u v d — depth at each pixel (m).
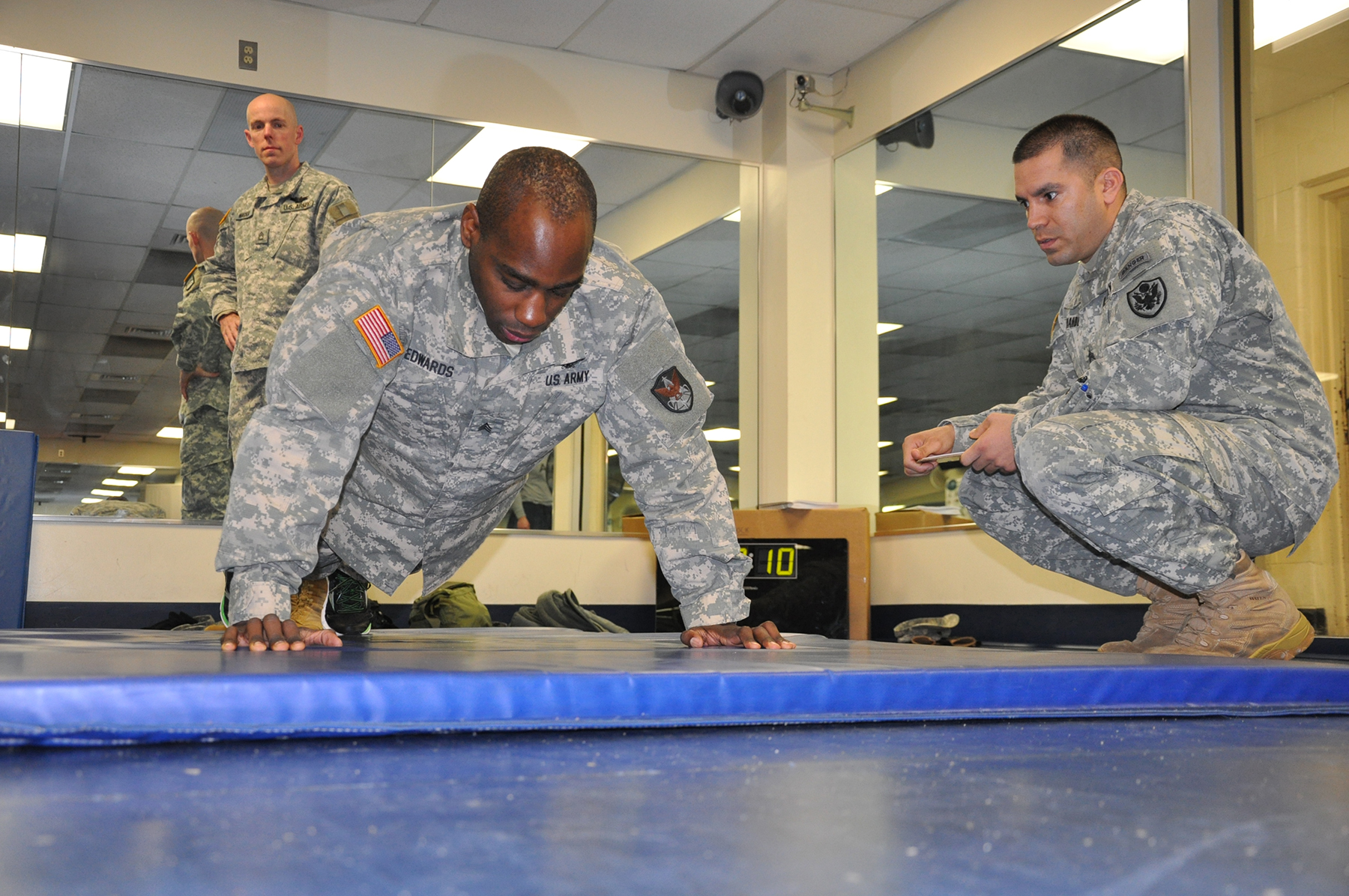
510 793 0.74
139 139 4.55
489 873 0.53
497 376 1.80
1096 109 4.13
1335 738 1.16
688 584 1.86
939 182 4.91
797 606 4.77
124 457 4.45
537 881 0.51
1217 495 2.11
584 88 5.32
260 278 4.50
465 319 1.74
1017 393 4.54
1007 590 4.31
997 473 2.52
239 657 1.30
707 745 1.03
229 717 0.94
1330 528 3.38
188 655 1.34
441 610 4.44
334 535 2.14
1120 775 0.86
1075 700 1.33
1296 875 0.54
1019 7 4.45
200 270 4.57
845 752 0.99
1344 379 3.42
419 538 2.15
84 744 0.90
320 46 4.84
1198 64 3.72
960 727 1.22
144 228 4.53
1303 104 3.50
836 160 5.51
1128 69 4.00
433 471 2.00
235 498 1.50
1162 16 3.87
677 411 1.85
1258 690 1.43
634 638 2.52
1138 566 2.13
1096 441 2.05
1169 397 2.12
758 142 5.60
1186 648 2.22
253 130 4.56
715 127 5.55
